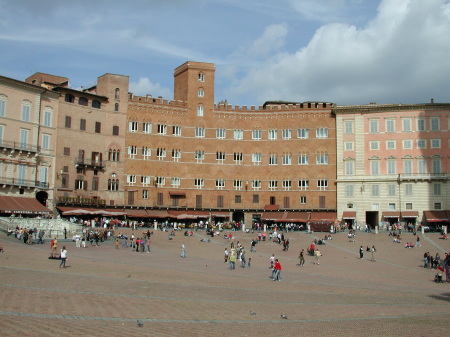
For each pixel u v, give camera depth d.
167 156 128.75
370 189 125.94
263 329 27.48
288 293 44.12
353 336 26.31
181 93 135.38
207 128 132.62
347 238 99.19
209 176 131.25
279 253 80.81
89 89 132.25
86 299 34.09
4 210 97.44
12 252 61.22
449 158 122.25
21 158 106.75
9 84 105.56
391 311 35.38
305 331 27.27
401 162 124.81
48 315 27.92
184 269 58.53
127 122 125.19
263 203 132.00
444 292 49.12
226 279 51.88
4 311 28.06
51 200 111.50
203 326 27.64
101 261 60.47
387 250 85.44
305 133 131.88
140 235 94.94
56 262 55.50
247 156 133.62
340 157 128.50
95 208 117.06
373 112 128.00
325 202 128.38
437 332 27.66
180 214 125.75
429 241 95.00
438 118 124.12
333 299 41.44
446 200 120.94
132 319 28.52
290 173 131.50
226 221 131.38
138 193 124.56
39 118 111.00
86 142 118.81
